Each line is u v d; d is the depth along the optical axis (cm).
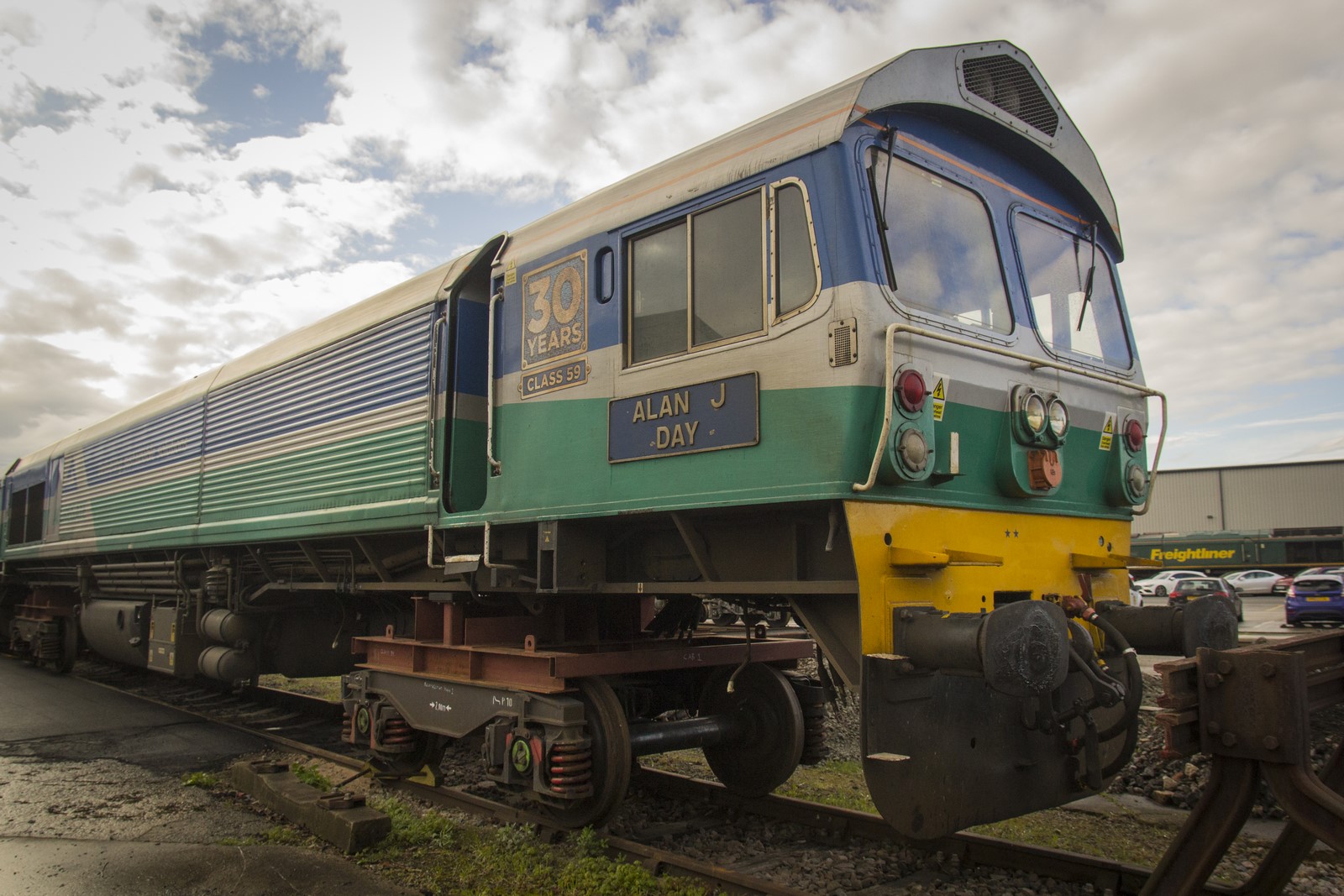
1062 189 562
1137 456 565
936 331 435
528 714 521
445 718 590
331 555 816
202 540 956
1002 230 506
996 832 564
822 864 478
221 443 954
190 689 1227
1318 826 290
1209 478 5772
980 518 454
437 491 625
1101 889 426
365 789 661
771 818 575
